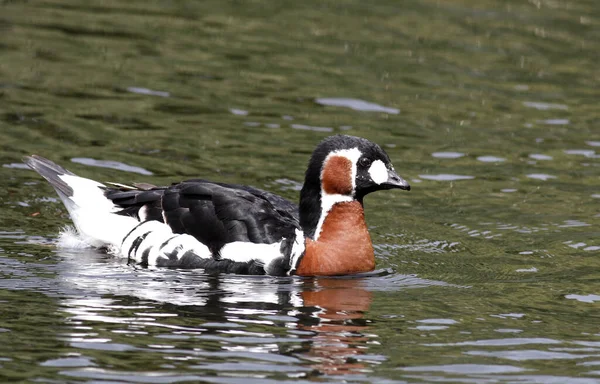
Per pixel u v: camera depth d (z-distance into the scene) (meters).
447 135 19.53
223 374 10.32
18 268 13.15
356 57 23.50
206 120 19.39
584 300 12.88
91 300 12.20
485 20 26.72
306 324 11.73
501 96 21.81
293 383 10.18
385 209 16.38
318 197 13.72
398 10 27.23
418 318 12.09
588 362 10.95
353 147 13.68
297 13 26.58
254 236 13.38
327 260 13.48
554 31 26.05
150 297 12.39
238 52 23.31
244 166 17.36
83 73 21.33
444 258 14.41
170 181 16.48
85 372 10.23
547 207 16.50
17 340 10.91
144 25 24.80
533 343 11.43
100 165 16.92
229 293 12.66
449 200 16.75
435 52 24.17
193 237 13.56
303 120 19.72
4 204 15.38
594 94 22.19
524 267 14.09
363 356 10.91
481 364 10.80
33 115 18.95
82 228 14.22
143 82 21.12
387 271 13.83
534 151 18.98
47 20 24.64
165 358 10.63
